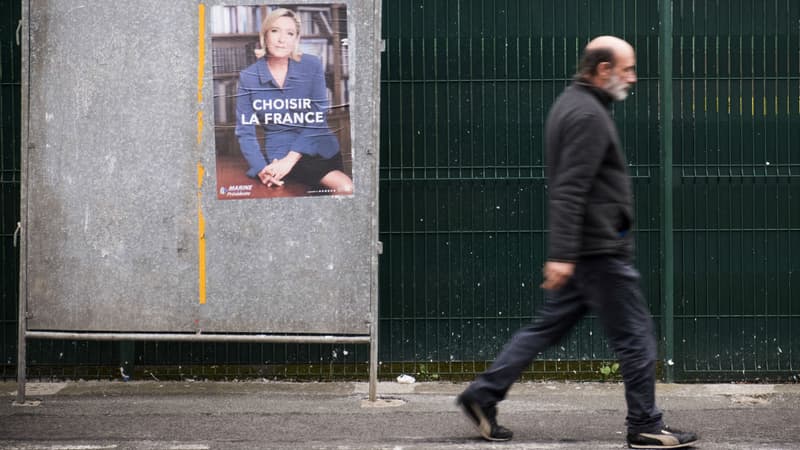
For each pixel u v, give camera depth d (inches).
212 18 248.1
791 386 277.3
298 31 247.9
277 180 249.1
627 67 194.5
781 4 276.2
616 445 209.8
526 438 217.2
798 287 280.8
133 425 230.8
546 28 277.7
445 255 280.8
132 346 280.7
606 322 198.1
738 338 281.0
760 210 279.6
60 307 251.8
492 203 280.2
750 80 277.6
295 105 248.4
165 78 249.0
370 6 247.0
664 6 275.3
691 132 278.4
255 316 250.5
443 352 281.9
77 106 249.4
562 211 190.7
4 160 279.1
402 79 278.8
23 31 248.5
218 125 249.1
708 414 243.0
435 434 221.9
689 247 280.1
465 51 278.4
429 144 279.4
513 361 209.0
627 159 279.0
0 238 279.7
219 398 259.8
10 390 271.0
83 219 250.7
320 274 249.8
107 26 248.1
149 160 249.6
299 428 227.9
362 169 248.4
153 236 250.5
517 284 280.8
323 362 282.2
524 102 278.8
